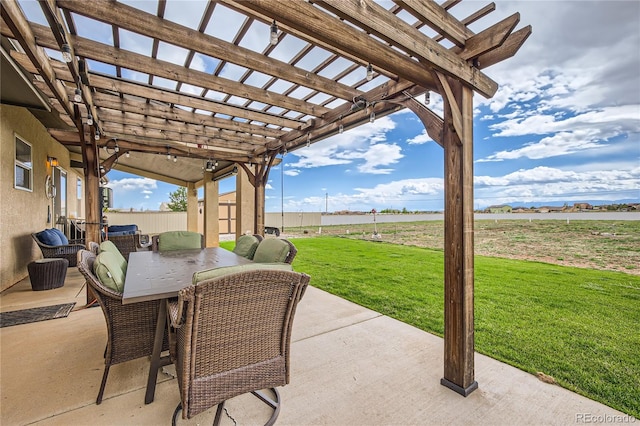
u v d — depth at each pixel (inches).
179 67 106.4
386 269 226.1
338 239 447.5
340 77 113.6
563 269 216.5
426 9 69.1
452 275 78.0
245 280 52.4
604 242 257.4
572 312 129.9
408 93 98.3
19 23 73.0
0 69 120.3
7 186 162.9
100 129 160.4
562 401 71.2
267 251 119.8
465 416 66.3
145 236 303.7
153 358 70.8
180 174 407.8
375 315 130.0
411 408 69.1
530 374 82.9
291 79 107.3
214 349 53.1
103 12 74.2
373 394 74.2
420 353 95.6
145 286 74.4
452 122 75.6
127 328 73.7
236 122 167.3
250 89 123.1
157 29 81.7
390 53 72.4
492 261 252.8
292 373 83.7
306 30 58.6
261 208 228.4
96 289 69.0
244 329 56.0
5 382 77.3
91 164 147.6
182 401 51.4
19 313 127.4
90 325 115.6
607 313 128.5
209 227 359.9
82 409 67.4
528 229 337.4
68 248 190.9
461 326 75.1
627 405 69.3
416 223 581.3
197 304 49.1
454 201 78.6
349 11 54.6
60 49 77.6
